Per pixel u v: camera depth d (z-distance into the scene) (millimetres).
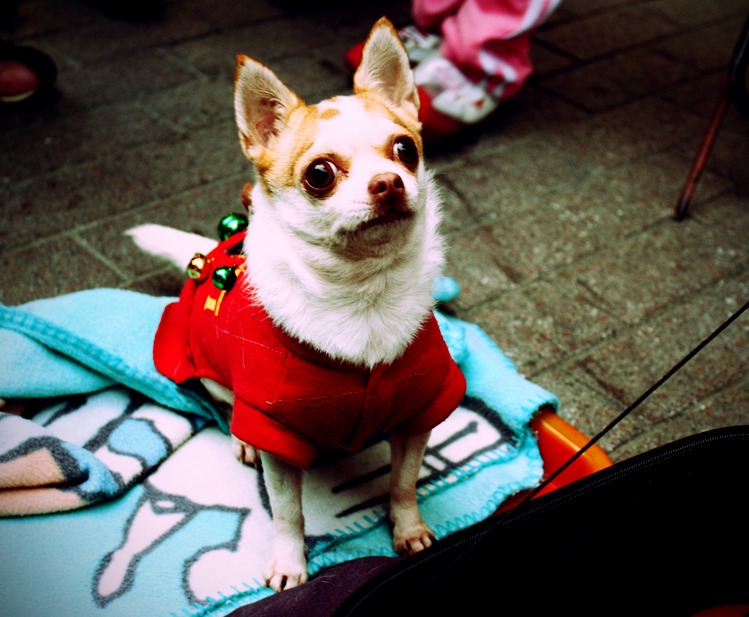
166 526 667
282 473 610
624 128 1307
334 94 1328
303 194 562
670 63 1552
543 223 1045
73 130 1185
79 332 731
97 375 740
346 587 598
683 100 1410
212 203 1035
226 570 643
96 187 1050
